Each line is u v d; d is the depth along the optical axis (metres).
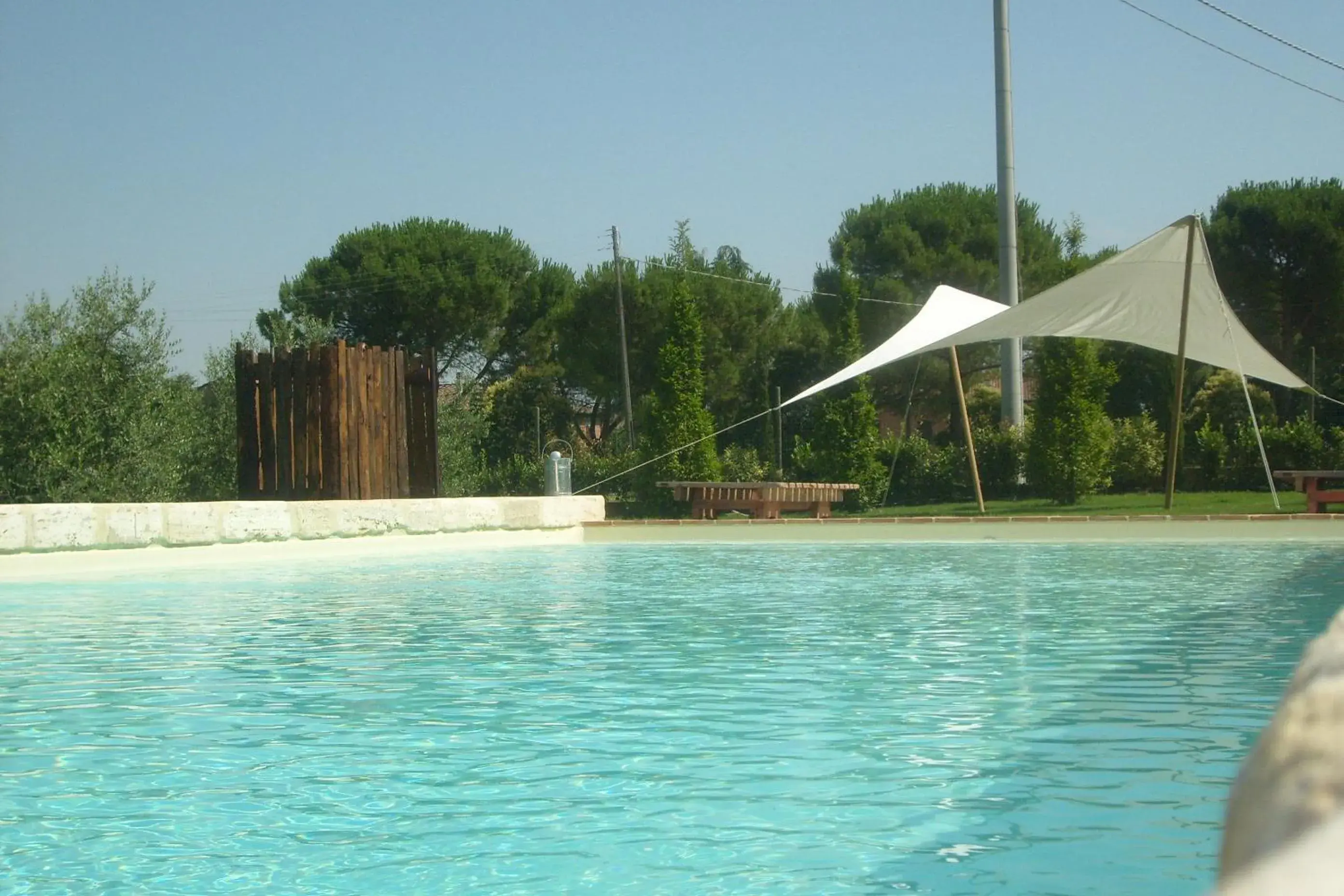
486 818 3.29
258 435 15.66
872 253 33.84
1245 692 4.93
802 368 34.03
